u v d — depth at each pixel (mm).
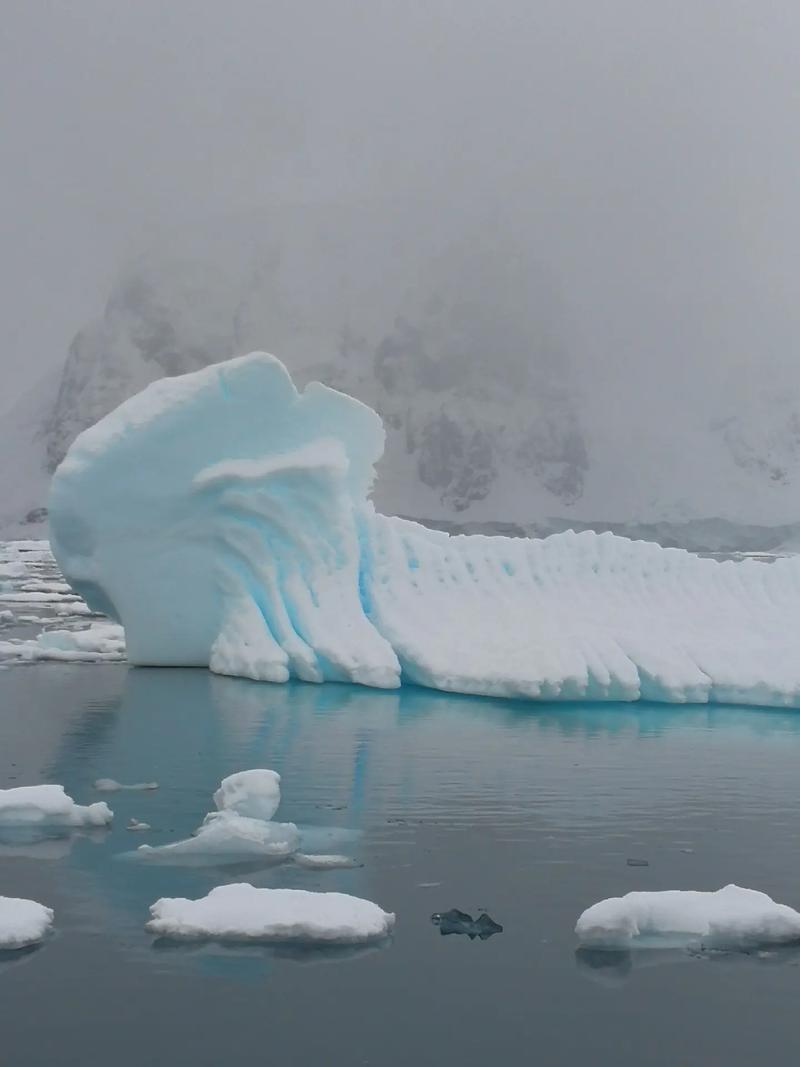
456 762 8562
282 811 6988
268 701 11484
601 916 4871
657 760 8758
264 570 13562
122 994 4270
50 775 7910
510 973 4523
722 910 4988
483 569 13531
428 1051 3865
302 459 13594
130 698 11602
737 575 13484
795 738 9844
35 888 5426
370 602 13453
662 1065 3783
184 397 13398
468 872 5773
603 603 13078
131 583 13828
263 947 4742
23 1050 3836
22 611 23688
